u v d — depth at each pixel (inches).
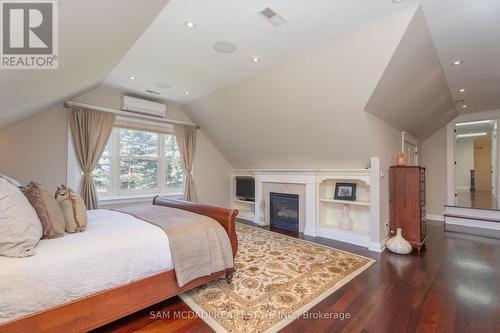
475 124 272.7
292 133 154.8
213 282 91.7
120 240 66.9
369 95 109.3
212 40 95.7
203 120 192.4
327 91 118.3
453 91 155.4
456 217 193.0
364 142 132.5
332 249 131.3
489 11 79.0
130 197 163.6
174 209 109.8
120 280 63.6
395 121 151.5
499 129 197.2
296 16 81.0
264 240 147.6
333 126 134.1
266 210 193.2
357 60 99.4
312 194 161.9
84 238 65.7
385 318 70.3
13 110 96.0
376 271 102.8
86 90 137.1
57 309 54.1
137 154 172.7
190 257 76.2
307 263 110.7
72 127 138.6
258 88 137.0
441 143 221.0
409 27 82.9
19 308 49.8
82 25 58.2
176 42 97.1
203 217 91.9
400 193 138.6
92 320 59.0
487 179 362.3
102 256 61.5
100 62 94.3
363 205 156.4
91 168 143.6
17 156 124.5
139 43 97.9
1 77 62.9
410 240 134.7
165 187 187.8
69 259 56.9
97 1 51.0
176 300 79.8
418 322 68.4
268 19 82.5
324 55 103.4
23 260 52.6
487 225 179.6
